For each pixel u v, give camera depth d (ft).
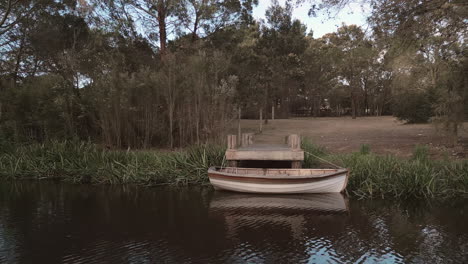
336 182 27.68
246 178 27.94
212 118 45.57
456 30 34.47
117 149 43.98
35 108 48.83
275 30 80.33
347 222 20.72
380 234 18.54
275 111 145.59
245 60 70.28
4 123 49.47
